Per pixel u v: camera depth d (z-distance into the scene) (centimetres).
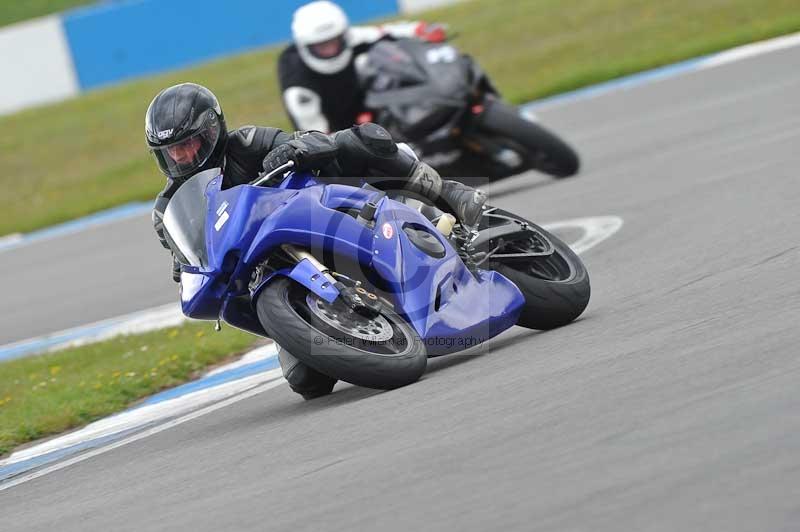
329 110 4053
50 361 3338
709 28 7344
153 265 4650
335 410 1936
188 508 1577
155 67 10006
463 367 2008
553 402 1605
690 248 2627
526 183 4378
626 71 6756
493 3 9388
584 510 1186
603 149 4622
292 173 1978
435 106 3841
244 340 3020
